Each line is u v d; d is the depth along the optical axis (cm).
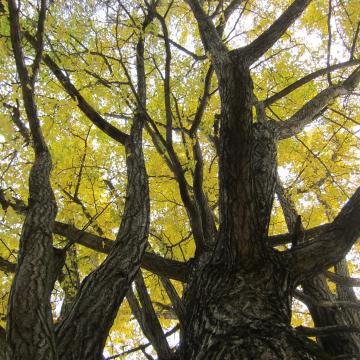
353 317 392
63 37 354
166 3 456
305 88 489
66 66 363
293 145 541
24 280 196
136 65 397
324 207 538
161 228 506
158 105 432
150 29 352
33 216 232
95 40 381
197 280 287
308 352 196
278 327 214
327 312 367
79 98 349
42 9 277
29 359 168
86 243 328
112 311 222
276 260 274
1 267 324
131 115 408
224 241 273
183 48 426
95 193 464
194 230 334
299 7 275
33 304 188
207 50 296
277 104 507
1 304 394
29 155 371
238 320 225
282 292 257
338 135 565
